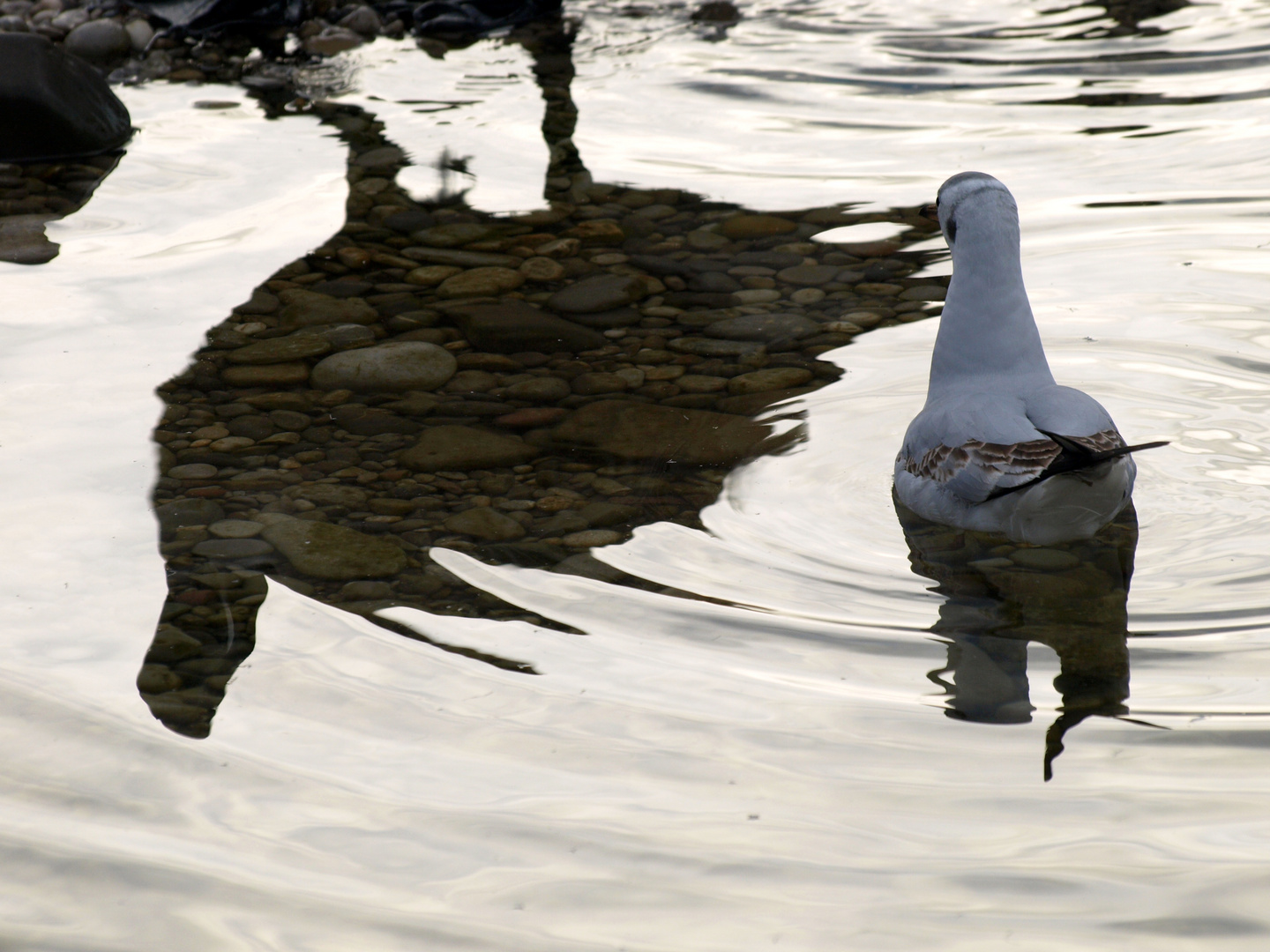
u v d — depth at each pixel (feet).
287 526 29.19
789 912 18.13
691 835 19.65
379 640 24.80
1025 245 43.21
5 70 52.60
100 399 35.27
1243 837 19.13
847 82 62.03
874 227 46.32
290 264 43.93
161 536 28.73
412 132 56.24
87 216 47.80
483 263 44.24
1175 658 23.38
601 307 41.01
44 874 19.15
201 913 18.43
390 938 17.93
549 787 20.72
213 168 52.31
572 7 75.00
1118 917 17.83
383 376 36.81
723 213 47.85
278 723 22.41
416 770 21.20
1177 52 63.72
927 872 18.80
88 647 24.67
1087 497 26.32
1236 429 31.22
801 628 24.76
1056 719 21.98
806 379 35.81
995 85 60.80
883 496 29.50
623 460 32.01
